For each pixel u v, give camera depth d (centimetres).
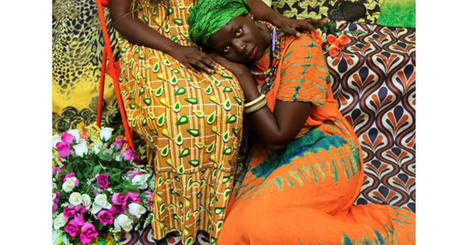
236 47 137
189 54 137
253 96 137
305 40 142
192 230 145
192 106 129
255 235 121
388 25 217
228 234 130
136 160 164
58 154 158
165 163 137
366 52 202
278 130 135
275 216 122
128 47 149
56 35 212
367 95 205
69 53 210
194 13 139
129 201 150
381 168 189
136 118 142
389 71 200
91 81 208
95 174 150
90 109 209
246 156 170
